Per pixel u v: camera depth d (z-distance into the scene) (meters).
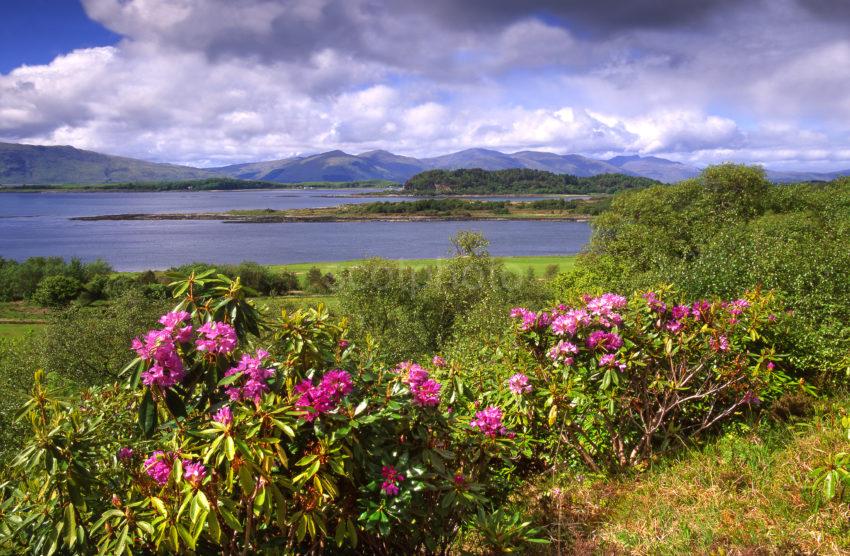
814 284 10.80
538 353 5.44
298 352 3.42
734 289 11.23
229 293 3.52
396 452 3.40
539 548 4.18
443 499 3.39
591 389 5.16
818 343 7.00
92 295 78.50
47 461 3.06
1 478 4.26
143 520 3.03
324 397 3.16
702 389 5.44
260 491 2.92
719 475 4.70
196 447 2.95
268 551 3.21
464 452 4.20
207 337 3.24
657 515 4.31
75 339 26.22
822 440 4.72
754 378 5.30
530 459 6.04
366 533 3.64
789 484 4.25
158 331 3.26
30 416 3.26
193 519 2.75
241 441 2.82
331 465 3.05
